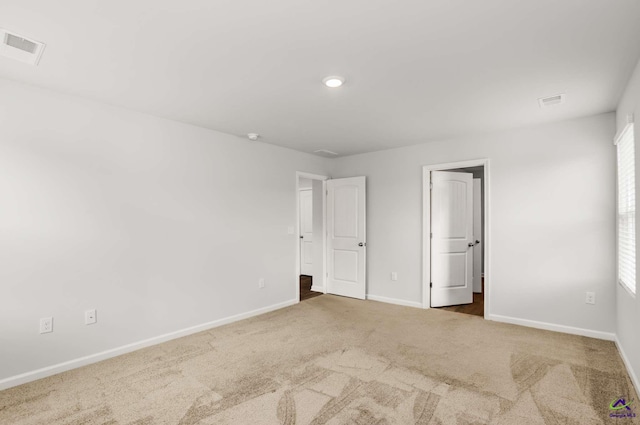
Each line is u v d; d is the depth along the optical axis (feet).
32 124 8.73
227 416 6.97
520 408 7.17
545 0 5.36
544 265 12.21
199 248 12.45
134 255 10.67
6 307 8.31
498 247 13.14
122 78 8.33
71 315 9.32
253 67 7.77
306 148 16.21
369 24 6.07
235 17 5.84
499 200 13.12
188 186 12.16
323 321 13.44
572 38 6.50
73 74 8.09
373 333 11.98
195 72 8.02
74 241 9.41
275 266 15.40
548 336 11.47
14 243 8.44
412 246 15.72
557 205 11.98
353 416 6.93
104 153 10.05
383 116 11.31
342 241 17.87
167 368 9.25
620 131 9.32
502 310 13.11
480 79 8.41
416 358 9.78
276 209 15.56
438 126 12.52
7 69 7.80
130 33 6.32
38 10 5.58
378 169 16.87
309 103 10.11
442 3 5.45
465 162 14.02
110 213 10.14
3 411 7.22
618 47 6.83
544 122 12.01
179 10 5.62
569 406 7.23
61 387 8.23
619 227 10.34
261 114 11.12
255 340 11.37
